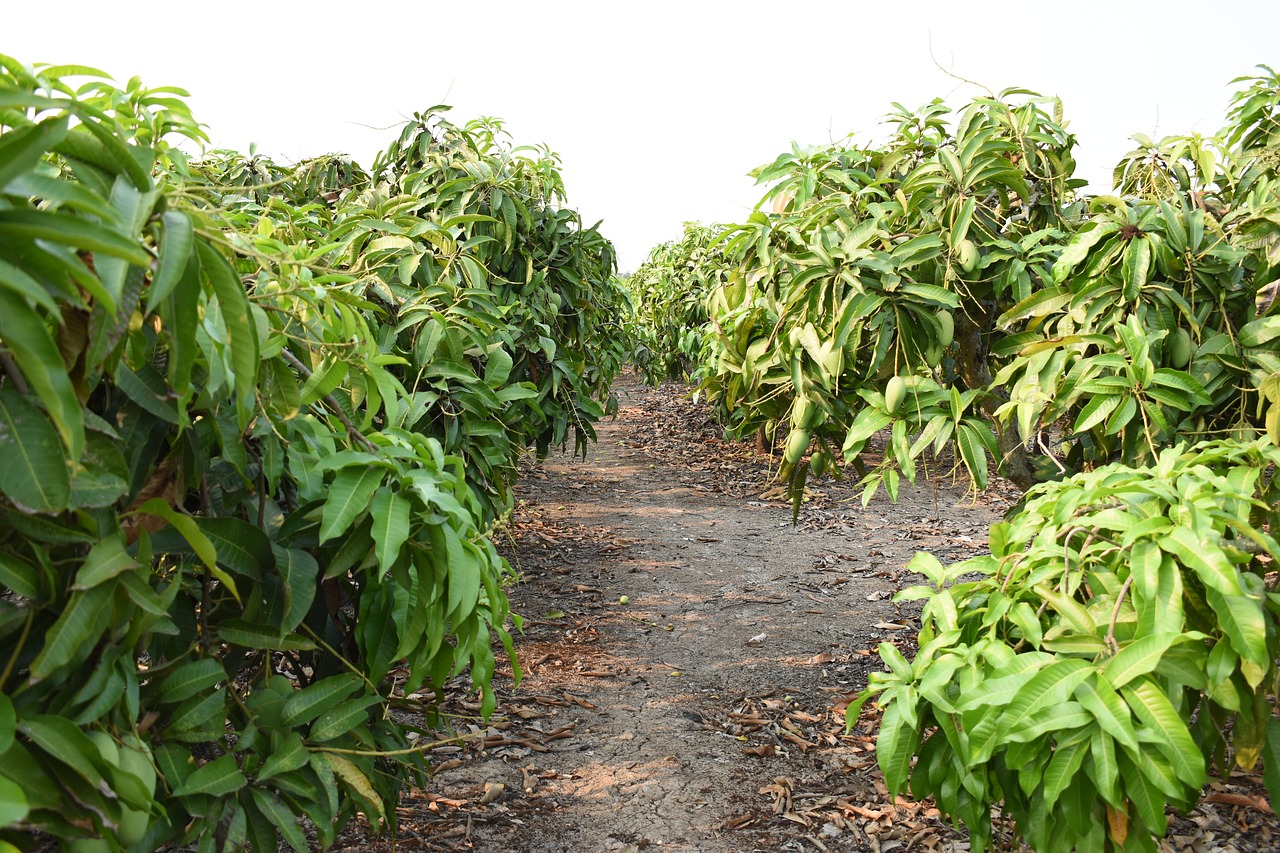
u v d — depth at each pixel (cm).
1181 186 350
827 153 387
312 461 176
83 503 120
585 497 779
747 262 367
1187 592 175
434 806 304
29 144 95
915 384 297
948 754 206
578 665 427
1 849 108
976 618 214
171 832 151
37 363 94
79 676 129
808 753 345
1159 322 278
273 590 163
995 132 327
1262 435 268
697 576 567
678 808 307
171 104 215
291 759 157
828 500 752
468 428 372
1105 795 157
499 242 525
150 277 131
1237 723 183
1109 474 200
